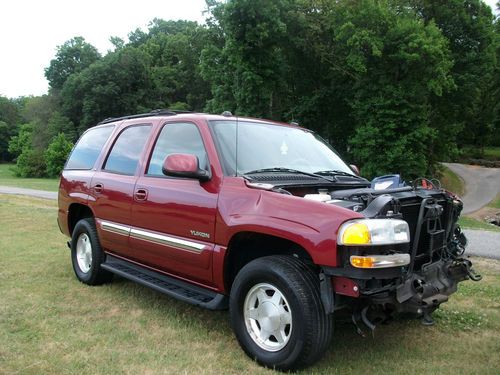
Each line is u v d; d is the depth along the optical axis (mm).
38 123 66938
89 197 5711
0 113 101250
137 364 3654
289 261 3543
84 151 6348
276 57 30688
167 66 68250
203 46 37250
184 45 61875
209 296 4191
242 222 3725
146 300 5230
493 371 3592
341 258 3229
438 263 3893
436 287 3689
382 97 27219
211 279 4078
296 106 35281
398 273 3346
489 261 7270
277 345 3580
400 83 27359
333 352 3910
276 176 4160
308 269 3492
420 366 3670
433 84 26547
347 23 26906
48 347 3947
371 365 3676
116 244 5266
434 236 3854
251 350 3689
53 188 25438
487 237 9703
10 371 3514
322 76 34750
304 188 4066
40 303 5074
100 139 6086
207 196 4090
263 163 4359
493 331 4461
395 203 3502
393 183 4316
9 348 3912
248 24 28188
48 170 56688
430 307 3625
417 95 27203
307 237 3330
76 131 63688
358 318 3467
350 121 35000
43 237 9148
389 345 4082
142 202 4770
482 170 54500
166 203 4461
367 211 3381
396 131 27938
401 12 29984
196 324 4508
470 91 32375
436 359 3811
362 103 28562
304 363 3395
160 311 4871
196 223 4137
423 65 26891
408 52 26297
